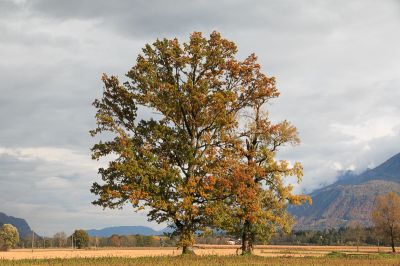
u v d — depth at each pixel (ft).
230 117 134.10
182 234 132.67
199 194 131.95
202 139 138.31
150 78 133.49
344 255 171.01
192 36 137.59
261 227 157.89
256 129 154.71
